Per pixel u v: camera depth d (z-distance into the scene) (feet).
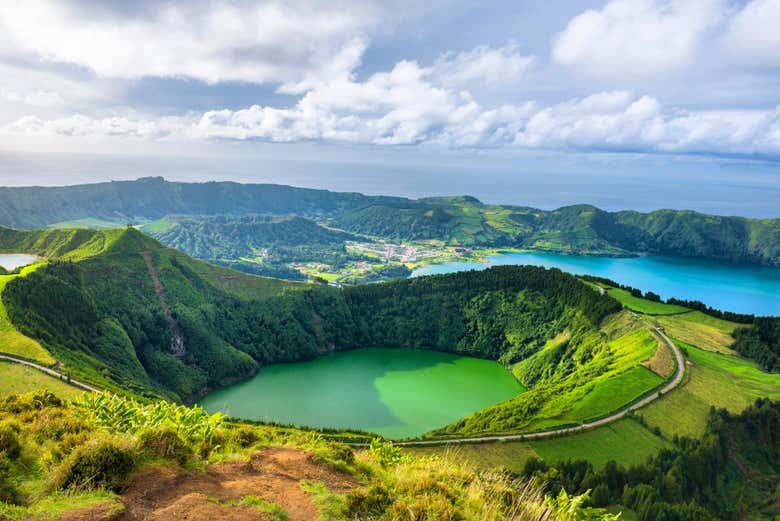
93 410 70.69
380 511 50.72
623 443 303.27
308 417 440.86
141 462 49.24
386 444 75.92
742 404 349.82
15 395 78.33
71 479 45.11
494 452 291.99
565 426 321.93
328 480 56.49
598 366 447.83
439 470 66.28
